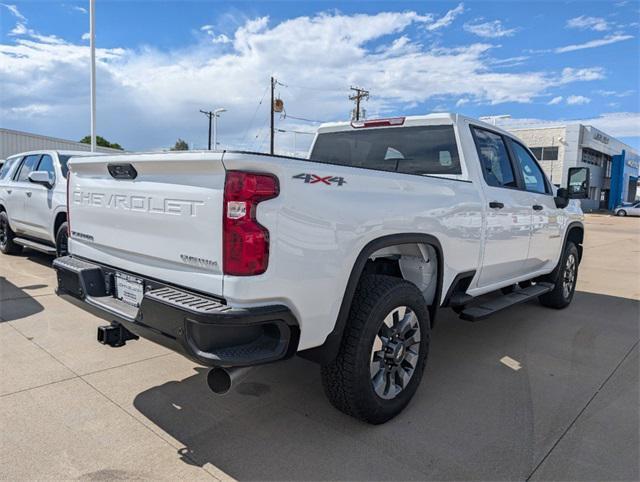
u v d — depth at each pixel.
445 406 3.20
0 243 8.66
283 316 2.29
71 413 2.95
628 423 3.02
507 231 4.25
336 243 2.49
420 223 3.08
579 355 4.29
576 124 40.91
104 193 2.99
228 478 2.37
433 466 2.51
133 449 2.59
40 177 6.58
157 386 3.35
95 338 4.25
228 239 2.20
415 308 3.03
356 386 2.70
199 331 2.18
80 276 3.00
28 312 4.95
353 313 2.71
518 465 2.54
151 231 2.62
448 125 3.98
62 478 2.33
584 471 2.50
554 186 5.74
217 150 2.23
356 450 2.64
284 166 2.27
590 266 10.16
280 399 3.22
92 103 15.23
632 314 5.80
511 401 3.30
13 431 2.72
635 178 61.38
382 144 4.38
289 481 2.36
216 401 3.16
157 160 2.47
